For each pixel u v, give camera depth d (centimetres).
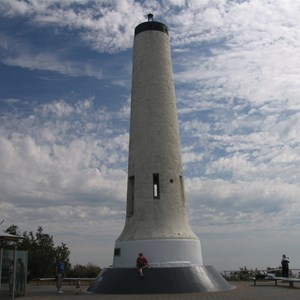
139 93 2528
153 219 2294
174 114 2538
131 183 2459
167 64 2602
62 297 1895
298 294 1916
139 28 2650
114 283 2095
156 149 2412
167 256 2184
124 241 2273
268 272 3334
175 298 1747
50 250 3856
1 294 1861
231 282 2975
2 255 1870
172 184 2380
